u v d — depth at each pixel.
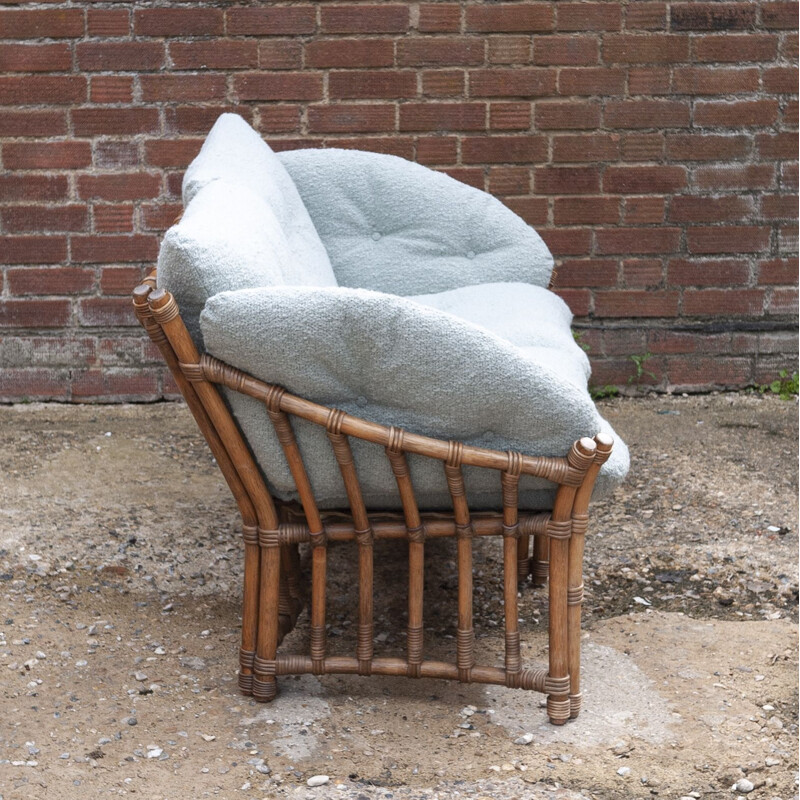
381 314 1.77
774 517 3.03
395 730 1.96
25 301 3.99
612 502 3.15
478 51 3.89
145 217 3.95
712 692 2.11
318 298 1.77
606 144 3.99
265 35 3.85
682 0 3.89
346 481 1.92
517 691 2.12
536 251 3.07
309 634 2.35
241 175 2.51
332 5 3.83
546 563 2.63
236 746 1.89
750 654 2.27
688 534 2.92
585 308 4.12
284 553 2.22
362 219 3.06
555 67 3.92
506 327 2.65
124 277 4.00
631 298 4.12
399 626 2.41
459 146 3.96
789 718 2.03
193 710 2.01
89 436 3.69
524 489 1.96
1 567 2.58
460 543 1.98
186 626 2.37
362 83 3.90
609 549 2.83
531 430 1.86
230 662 2.21
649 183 4.03
